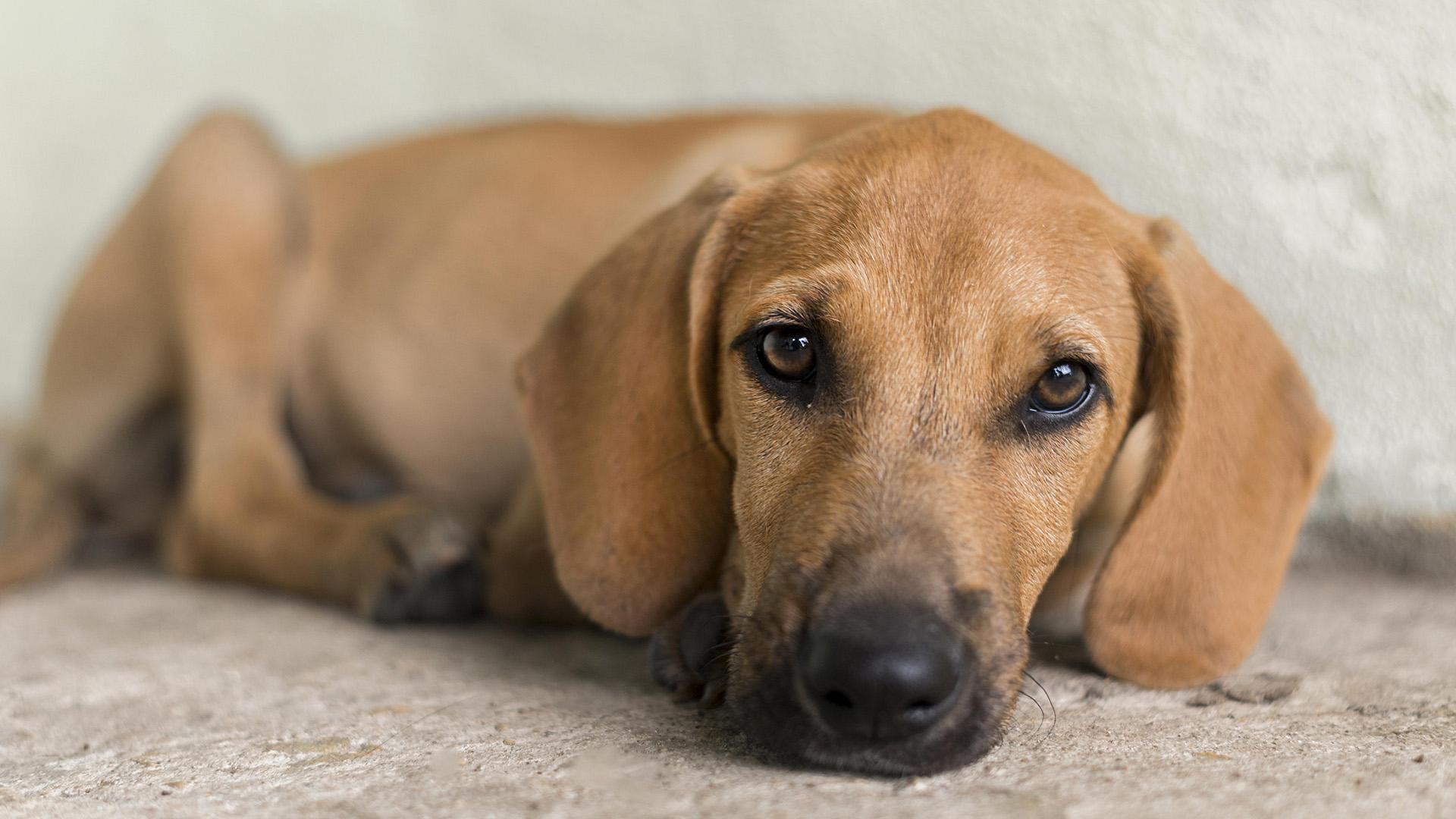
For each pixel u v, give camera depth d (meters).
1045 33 0.67
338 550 0.65
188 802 0.45
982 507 0.48
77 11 1.03
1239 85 0.64
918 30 0.70
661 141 0.70
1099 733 0.49
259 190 0.74
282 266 0.75
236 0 0.96
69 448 0.78
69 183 1.06
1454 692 0.52
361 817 0.43
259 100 0.97
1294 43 0.62
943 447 0.49
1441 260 0.62
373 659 0.58
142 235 0.76
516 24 0.84
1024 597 0.50
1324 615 0.61
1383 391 0.64
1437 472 0.64
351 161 0.79
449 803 0.44
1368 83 0.62
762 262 0.52
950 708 0.45
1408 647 0.57
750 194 0.53
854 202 0.52
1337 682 0.53
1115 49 0.65
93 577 0.75
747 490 0.51
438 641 0.60
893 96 0.72
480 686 0.54
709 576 0.53
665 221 0.55
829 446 0.49
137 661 0.58
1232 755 0.47
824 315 0.50
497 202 0.72
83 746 0.50
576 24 0.81
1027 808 0.43
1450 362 0.63
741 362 0.51
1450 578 0.65
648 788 0.45
